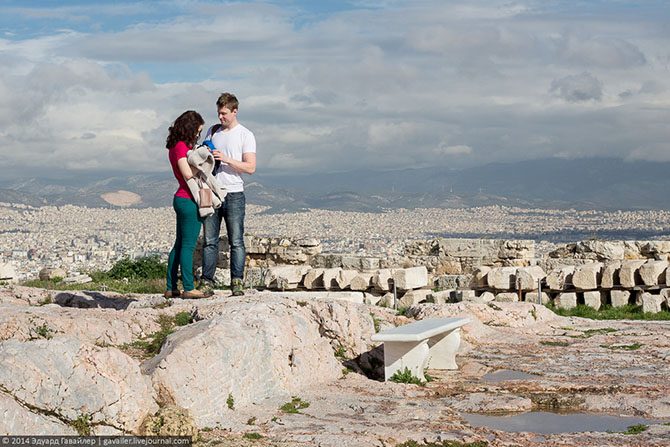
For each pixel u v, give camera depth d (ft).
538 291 77.10
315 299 49.47
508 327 61.52
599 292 76.18
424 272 82.28
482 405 37.73
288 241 95.81
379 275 81.25
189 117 46.39
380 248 231.91
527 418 36.22
